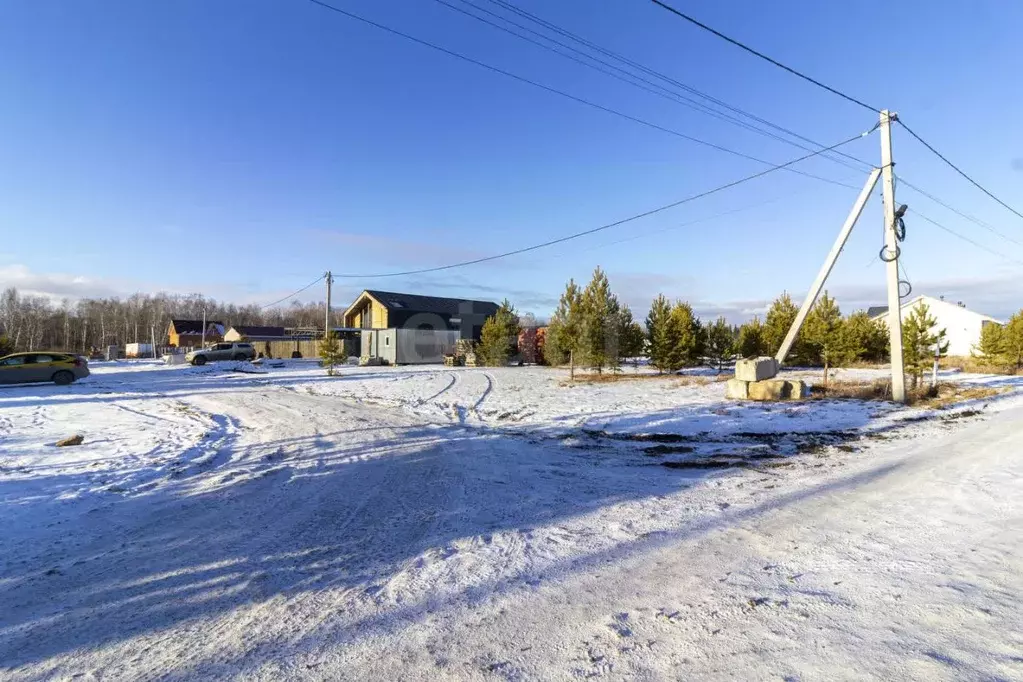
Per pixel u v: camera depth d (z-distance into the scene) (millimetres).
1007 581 3848
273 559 4527
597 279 25406
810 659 2852
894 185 14727
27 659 3057
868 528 5094
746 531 5031
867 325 33938
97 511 6098
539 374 27141
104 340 77688
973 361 35000
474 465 8188
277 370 33219
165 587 4012
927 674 2688
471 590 3834
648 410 13859
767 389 15375
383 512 5828
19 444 10133
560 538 4895
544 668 2830
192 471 8023
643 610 3480
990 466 7762
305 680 2771
